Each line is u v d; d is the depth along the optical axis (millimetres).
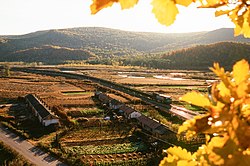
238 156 1871
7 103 76062
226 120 1954
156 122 53344
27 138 48875
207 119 2117
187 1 2150
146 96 86062
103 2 1945
